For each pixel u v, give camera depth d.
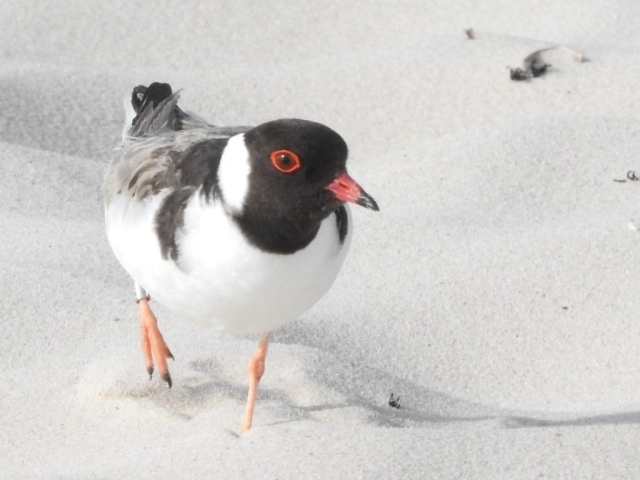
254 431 9.02
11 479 8.80
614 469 8.23
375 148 15.79
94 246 12.83
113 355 10.69
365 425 9.27
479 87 16.50
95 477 8.55
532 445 8.62
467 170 14.26
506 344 11.38
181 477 8.39
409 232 12.99
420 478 8.15
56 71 16.91
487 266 12.27
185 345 10.96
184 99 16.53
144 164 8.62
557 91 16.23
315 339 11.41
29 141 15.56
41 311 11.41
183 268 8.17
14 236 12.88
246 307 8.38
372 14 18.92
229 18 18.73
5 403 10.12
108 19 18.41
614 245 12.42
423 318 11.69
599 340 11.33
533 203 13.69
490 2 19.05
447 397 10.80
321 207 7.93
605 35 17.64
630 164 14.27
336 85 16.92
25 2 18.53
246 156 7.86
